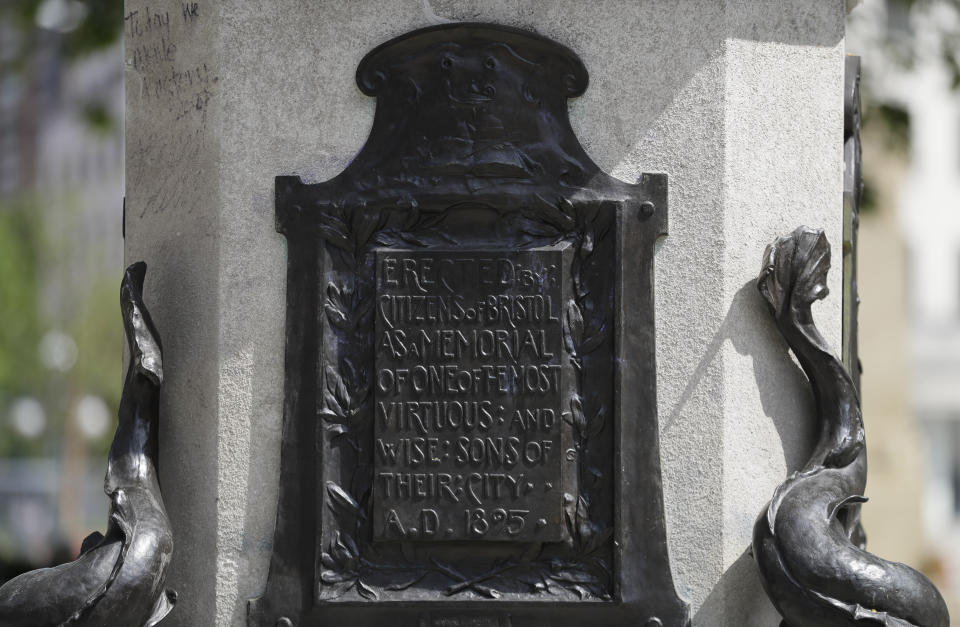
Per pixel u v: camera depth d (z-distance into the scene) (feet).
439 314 11.51
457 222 11.64
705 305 11.62
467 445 11.43
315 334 11.57
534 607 11.29
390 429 11.46
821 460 11.44
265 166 11.75
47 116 122.11
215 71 11.82
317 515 11.43
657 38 11.74
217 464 11.69
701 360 11.61
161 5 12.57
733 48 11.76
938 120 86.12
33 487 83.97
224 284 11.72
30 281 93.97
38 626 10.71
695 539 11.51
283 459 11.55
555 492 11.37
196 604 11.78
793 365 11.89
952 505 86.69
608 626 11.35
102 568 10.82
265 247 11.71
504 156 11.58
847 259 12.85
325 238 11.60
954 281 87.61
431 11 11.76
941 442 87.04
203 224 11.92
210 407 11.75
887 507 48.37
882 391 51.52
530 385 11.44
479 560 11.45
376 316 11.51
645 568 11.40
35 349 92.53
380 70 11.71
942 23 25.04
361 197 11.64
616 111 11.70
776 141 11.94
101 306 93.97
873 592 10.46
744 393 11.68
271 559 11.50
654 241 11.62
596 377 11.50
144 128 12.78
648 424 11.50
